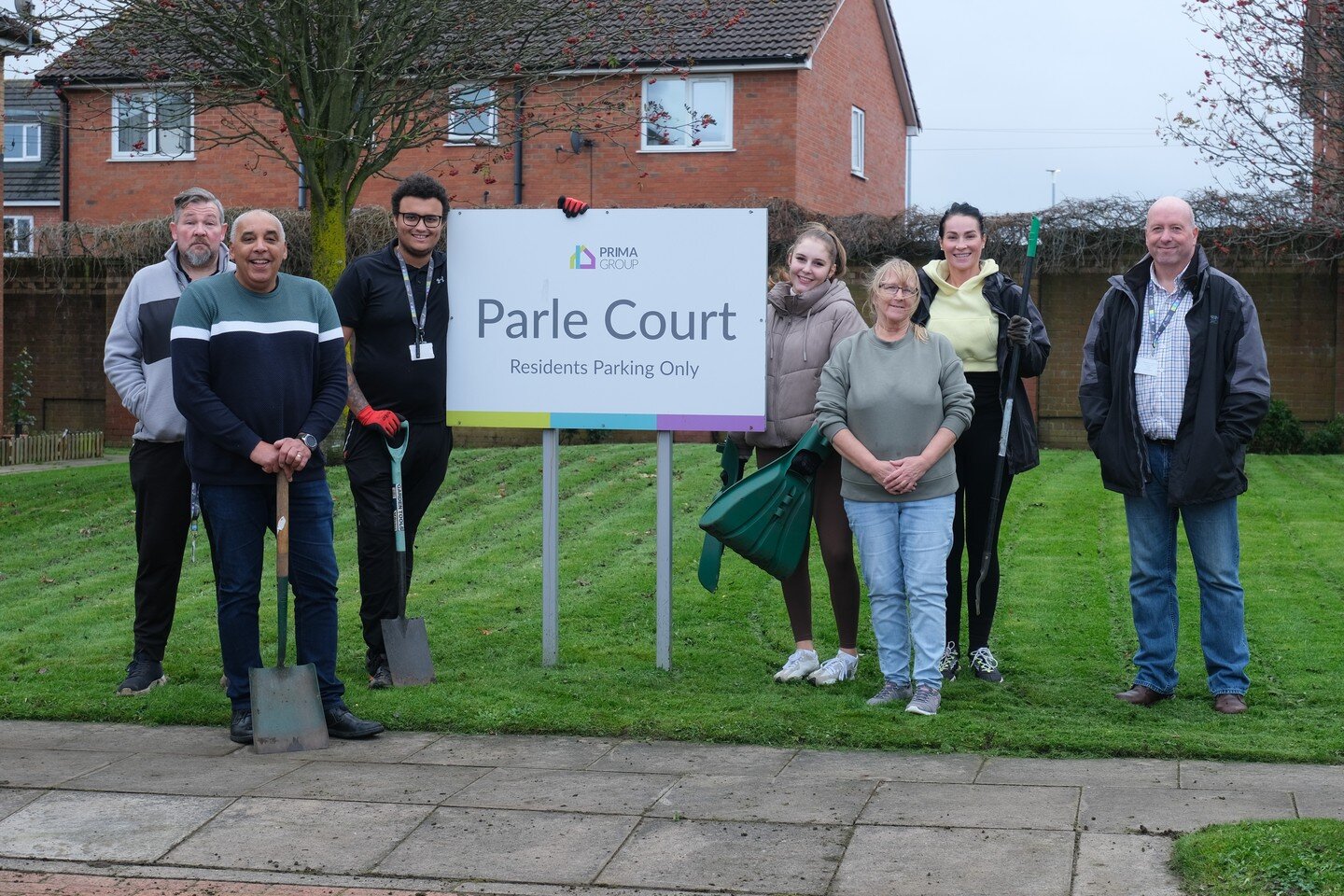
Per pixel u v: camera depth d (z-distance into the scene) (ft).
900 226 60.08
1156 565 19.36
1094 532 32.04
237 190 80.02
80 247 67.51
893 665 19.49
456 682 20.52
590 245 21.20
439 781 16.35
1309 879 12.32
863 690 20.13
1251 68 50.72
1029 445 20.42
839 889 13.01
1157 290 19.45
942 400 19.24
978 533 20.70
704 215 20.89
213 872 13.85
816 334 20.92
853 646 20.93
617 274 21.15
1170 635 19.38
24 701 19.99
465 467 45.11
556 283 21.27
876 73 89.15
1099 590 26.40
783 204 62.18
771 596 26.27
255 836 14.67
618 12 50.01
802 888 13.07
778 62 72.84
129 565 32.24
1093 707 19.08
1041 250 58.95
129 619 25.86
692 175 75.05
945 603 20.29
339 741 18.16
